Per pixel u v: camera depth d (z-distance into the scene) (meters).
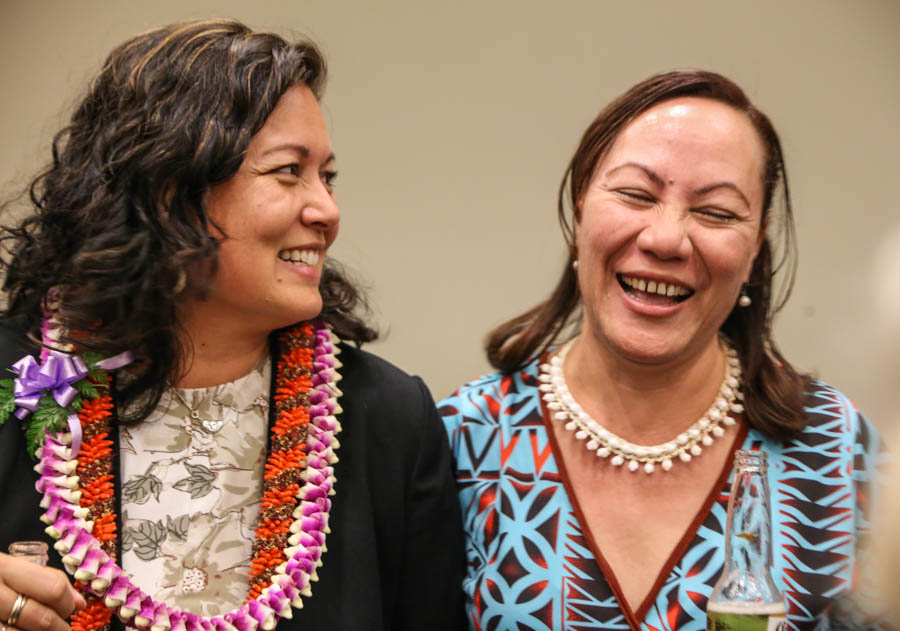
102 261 1.91
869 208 4.06
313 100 2.06
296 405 2.12
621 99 2.28
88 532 1.88
